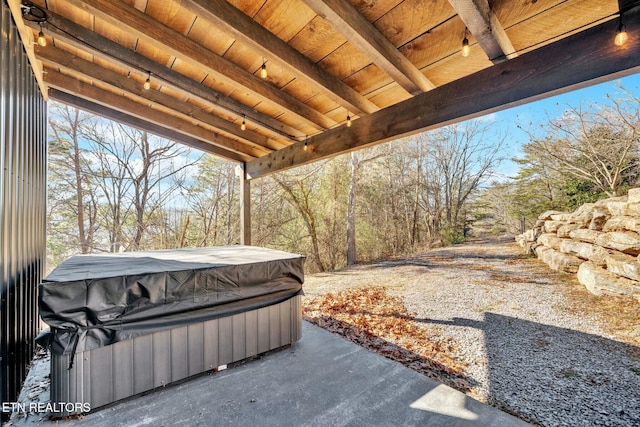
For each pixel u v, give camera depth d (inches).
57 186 387.5
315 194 455.2
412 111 110.3
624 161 296.5
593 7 68.2
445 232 572.1
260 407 79.0
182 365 89.9
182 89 118.2
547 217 287.4
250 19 83.4
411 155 558.9
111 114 151.7
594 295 167.6
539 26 75.7
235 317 101.6
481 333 131.8
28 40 91.0
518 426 71.1
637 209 175.8
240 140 192.7
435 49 90.0
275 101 123.1
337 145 142.2
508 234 552.1
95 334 75.3
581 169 330.0
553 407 79.3
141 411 76.8
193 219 450.6
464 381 93.7
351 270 311.4
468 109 93.7
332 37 91.0
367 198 498.0
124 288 80.0
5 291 75.9
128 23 81.1
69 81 123.1
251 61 106.3
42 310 70.2
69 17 88.9
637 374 94.0
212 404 80.2
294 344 121.4
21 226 92.7
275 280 112.9
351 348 117.7
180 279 89.4
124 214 426.3
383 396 84.4
